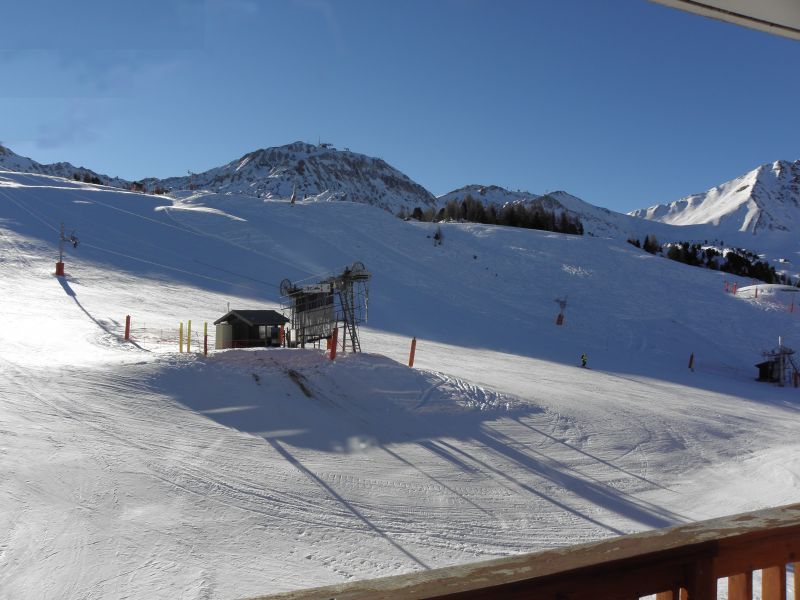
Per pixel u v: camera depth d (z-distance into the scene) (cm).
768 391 3462
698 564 172
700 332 4956
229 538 929
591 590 159
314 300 2434
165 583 771
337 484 1229
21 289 3400
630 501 1342
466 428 1733
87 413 1434
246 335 2402
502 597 147
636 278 6281
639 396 2558
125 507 982
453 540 1038
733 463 1730
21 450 1150
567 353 3766
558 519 1196
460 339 3722
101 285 3794
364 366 2041
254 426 1532
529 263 6366
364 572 880
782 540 189
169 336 2714
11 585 729
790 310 5700
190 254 4994
